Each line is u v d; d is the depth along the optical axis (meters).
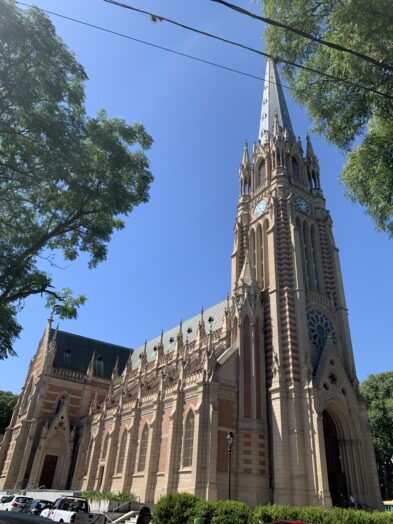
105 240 28.91
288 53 23.34
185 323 85.62
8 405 104.62
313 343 54.78
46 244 29.05
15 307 26.06
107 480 60.94
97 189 26.45
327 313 59.22
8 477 70.12
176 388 53.28
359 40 18.61
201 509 29.02
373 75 19.12
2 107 21.89
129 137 29.30
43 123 22.36
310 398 47.09
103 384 87.38
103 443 67.50
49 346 87.06
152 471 51.88
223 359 51.66
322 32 22.19
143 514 16.77
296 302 55.00
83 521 32.53
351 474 48.28
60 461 74.25
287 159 70.75
